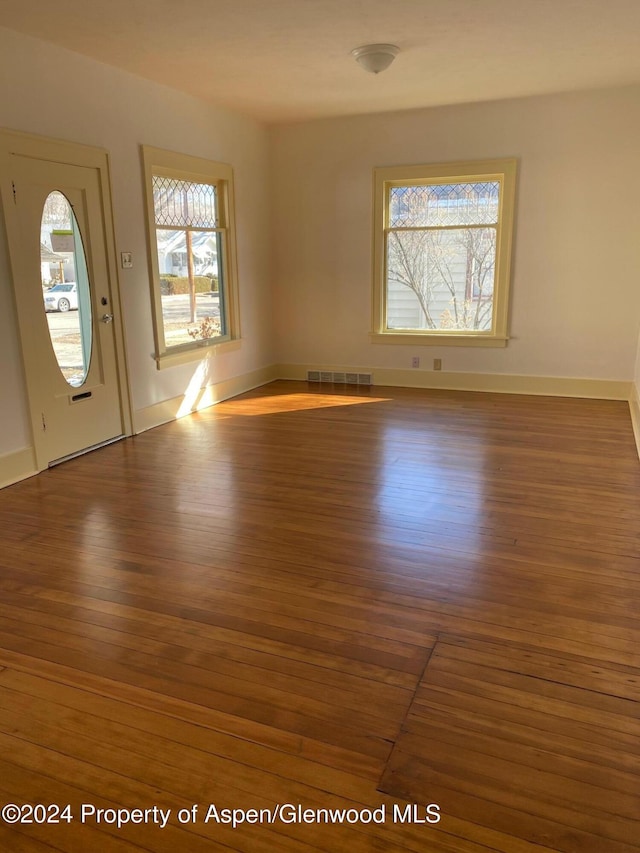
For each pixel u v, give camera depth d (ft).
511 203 18.88
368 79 15.87
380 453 14.26
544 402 18.94
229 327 20.13
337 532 10.23
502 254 19.35
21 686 6.66
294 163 21.12
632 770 5.44
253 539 10.03
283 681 6.67
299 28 12.21
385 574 8.86
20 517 11.02
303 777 5.44
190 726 6.05
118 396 15.46
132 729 6.02
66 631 7.64
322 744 5.79
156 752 5.74
